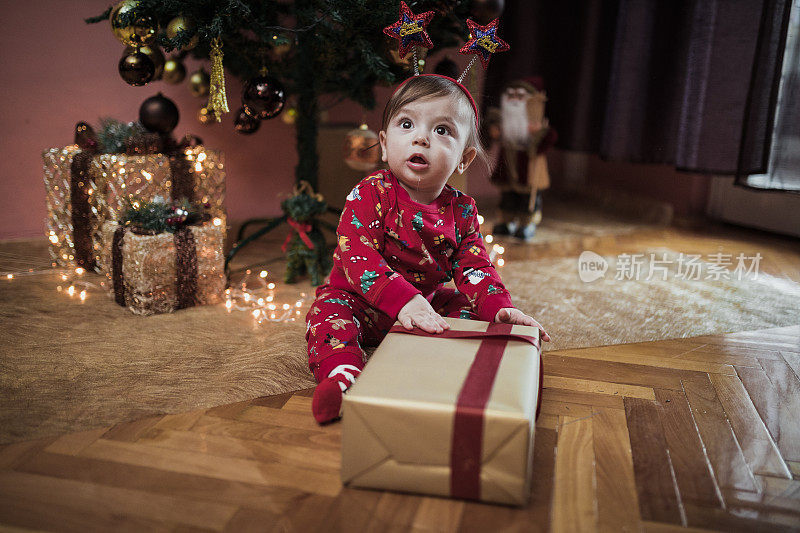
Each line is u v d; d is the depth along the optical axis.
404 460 0.92
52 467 0.99
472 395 0.92
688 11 2.45
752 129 2.21
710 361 1.45
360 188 1.32
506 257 2.26
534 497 0.95
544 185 2.46
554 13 2.92
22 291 1.81
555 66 2.99
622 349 1.51
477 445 0.89
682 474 1.02
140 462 1.01
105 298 1.78
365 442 0.93
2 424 1.11
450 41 1.86
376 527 0.87
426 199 1.33
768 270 2.17
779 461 1.07
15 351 1.41
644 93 2.61
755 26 2.18
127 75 1.62
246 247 2.31
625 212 2.99
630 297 1.88
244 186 2.59
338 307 1.29
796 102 2.16
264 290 1.88
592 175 3.42
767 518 0.92
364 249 1.27
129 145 1.83
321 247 1.94
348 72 1.83
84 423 1.12
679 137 2.46
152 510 0.90
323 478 0.98
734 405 1.25
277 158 2.63
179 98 2.40
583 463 1.04
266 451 1.05
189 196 1.92
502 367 1.00
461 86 1.30
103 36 2.25
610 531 0.88
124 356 1.41
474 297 1.32
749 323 1.69
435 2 1.62
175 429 1.11
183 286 1.70
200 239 1.71
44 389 1.24
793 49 2.14
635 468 1.03
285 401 1.23
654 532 0.88
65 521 0.87
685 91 2.41
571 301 1.83
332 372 1.16
